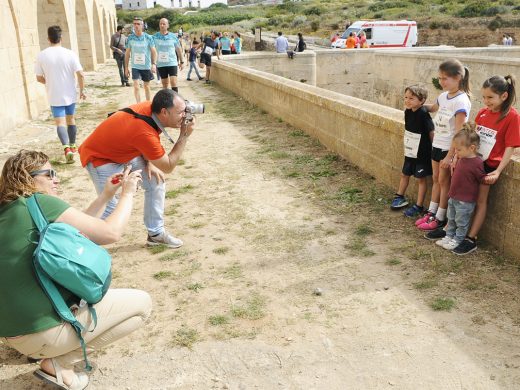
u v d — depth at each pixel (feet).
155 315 11.84
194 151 25.91
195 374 9.86
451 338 10.30
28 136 30.27
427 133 15.40
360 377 9.43
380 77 57.47
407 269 13.10
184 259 14.52
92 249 7.98
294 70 56.54
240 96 42.04
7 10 32.40
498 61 40.04
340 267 13.48
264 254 14.51
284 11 234.79
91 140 13.41
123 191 9.33
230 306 12.00
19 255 7.68
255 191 19.66
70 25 56.03
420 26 153.99
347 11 203.72
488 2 165.48
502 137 12.78
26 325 7.86
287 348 10.38
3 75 30.94
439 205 14.94
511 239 12.98
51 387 9.60
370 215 16.71
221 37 66.18
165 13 231.30
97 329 8.68
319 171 21.38
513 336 10.21
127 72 51.75
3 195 8.05
